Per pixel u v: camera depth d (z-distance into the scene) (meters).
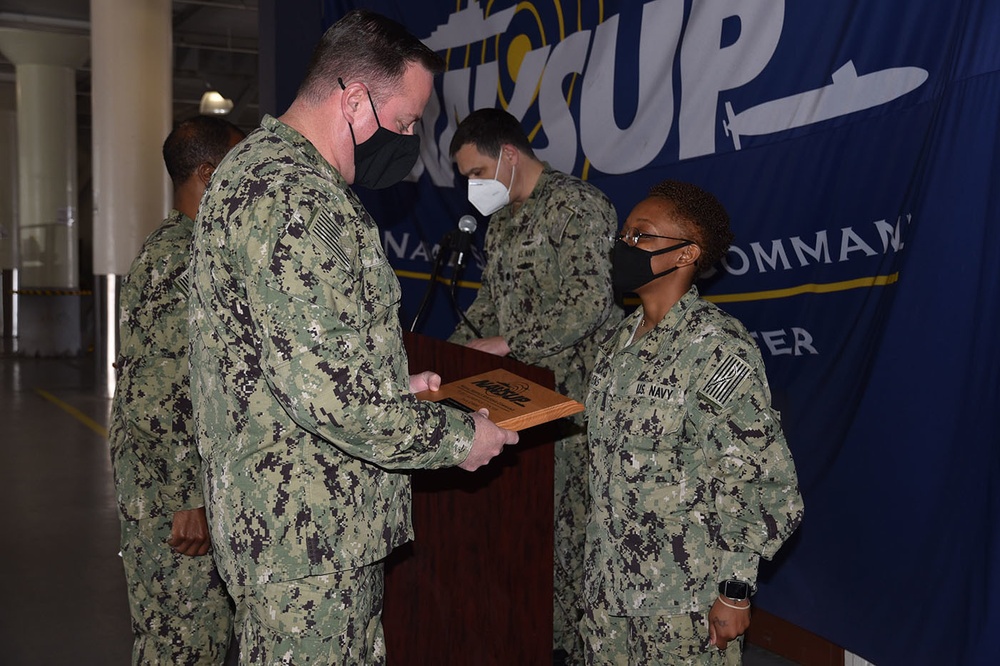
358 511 1.36
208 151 1.94
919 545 2.04
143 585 1.94
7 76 14.24
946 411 1.97
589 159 3.06
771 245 2.43
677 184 1.70
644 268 1.65
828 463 2.28
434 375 1.62
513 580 1.83
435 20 3.70
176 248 1.85
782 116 2.39
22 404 7.84
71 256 12.84
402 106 1.43
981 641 1.88
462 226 2.19
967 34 1.93
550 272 2.36
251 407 1.31
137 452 1.92
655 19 2.78
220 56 13.22
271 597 1.34
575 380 2.43
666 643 1.60
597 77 3.00
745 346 1.55
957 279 1.94
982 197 1.90
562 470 2.46
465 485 1.87
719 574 1.56
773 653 2.65
